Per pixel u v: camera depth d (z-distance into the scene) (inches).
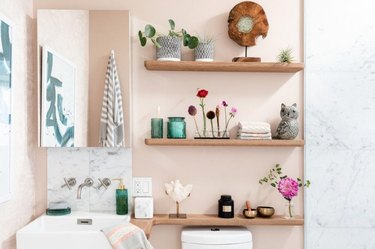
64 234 80.6
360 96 99.4
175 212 100.0
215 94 100.3
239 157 100.2
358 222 99.0
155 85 100.0
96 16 97.3
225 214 95.9
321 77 99.4
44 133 95.8
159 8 99.8
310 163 99.3
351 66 99.6
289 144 93.9
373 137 99.0
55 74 96.7
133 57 99.6
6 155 79.6
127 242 79.5
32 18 97.6
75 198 99.0
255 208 100.0
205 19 100.0
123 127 97.3
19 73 88.6
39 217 93.1
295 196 100.0
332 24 99.7
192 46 95.3
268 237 99.9
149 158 100.0
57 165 98.8
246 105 100.4
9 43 81.1
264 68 95.2
